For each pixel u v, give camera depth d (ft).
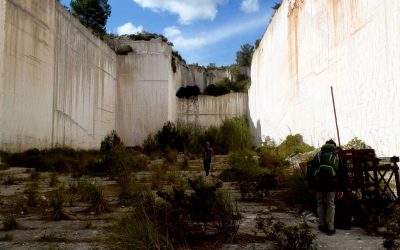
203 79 153.38
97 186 29.73
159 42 122.83
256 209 26.86
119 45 123.44
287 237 16.79
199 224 18.38
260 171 39.73
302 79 69.56
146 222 16.66
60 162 58.29
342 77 50.14
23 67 64.75
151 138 116.26
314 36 62.13
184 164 64.23
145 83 121.90
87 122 96.94
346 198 20.49
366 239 18.19
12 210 26.16
